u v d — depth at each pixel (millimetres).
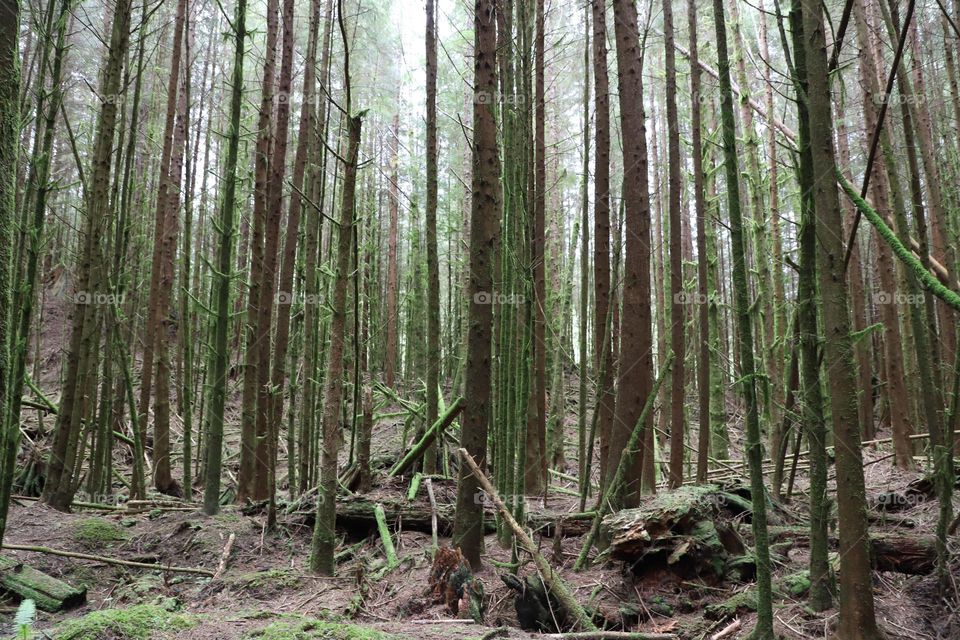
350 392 10070
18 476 6551
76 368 5488
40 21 4336
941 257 6762
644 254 4723
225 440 10211
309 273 6047
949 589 3156
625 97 4762
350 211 3684
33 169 4242
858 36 6027
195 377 9641
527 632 3160
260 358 6488
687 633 3287
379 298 11984
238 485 6414
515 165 4543
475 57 3852
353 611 3270
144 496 6258
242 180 6188
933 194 6008
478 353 3867
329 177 11539
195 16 10500
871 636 2531
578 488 7398
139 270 9508
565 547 4621
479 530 3930
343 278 3768
